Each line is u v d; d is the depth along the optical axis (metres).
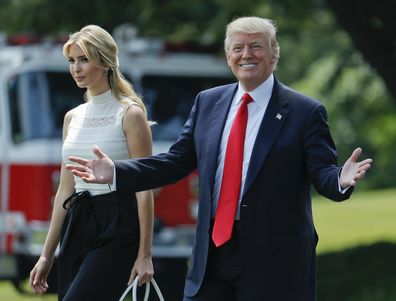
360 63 50.44
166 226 29.91
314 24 43.75
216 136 13.66
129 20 36.75
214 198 13.54
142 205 14.58
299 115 13.42
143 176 13.72
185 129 14.17
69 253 14.84
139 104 15.01
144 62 30.75
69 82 29.89
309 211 13.60
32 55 29.80
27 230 29.50
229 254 13.41
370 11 29.64
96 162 13.54
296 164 13.33
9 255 30.02
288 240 13.30
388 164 87.75
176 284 29.56
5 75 30.44
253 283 13.27
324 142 13.32
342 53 51.53
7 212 30.23
